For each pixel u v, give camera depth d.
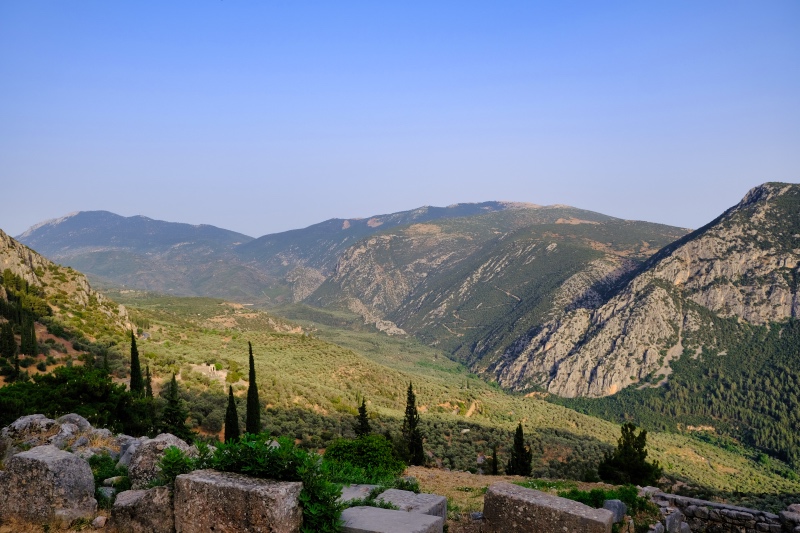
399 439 42.09
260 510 7.88
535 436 95.69
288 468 8.63
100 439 18.16
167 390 59.56
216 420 52.91
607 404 196.75
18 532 9.57
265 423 56.88
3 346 57.47
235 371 79.94
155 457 11.56
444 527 11.29
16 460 10.05
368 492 11.41
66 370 30.95
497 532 10.10
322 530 8.29
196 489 8.44
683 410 185.00
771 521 15.19
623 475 28.75
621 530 13.75
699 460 136.38
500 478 24.48
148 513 9.06
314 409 74.38
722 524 15.66
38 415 17.81
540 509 9.69
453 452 66.88
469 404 133.12
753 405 177.25
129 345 77.88
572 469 70.62
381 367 141.12
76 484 10.15
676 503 16.41
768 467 138.00
